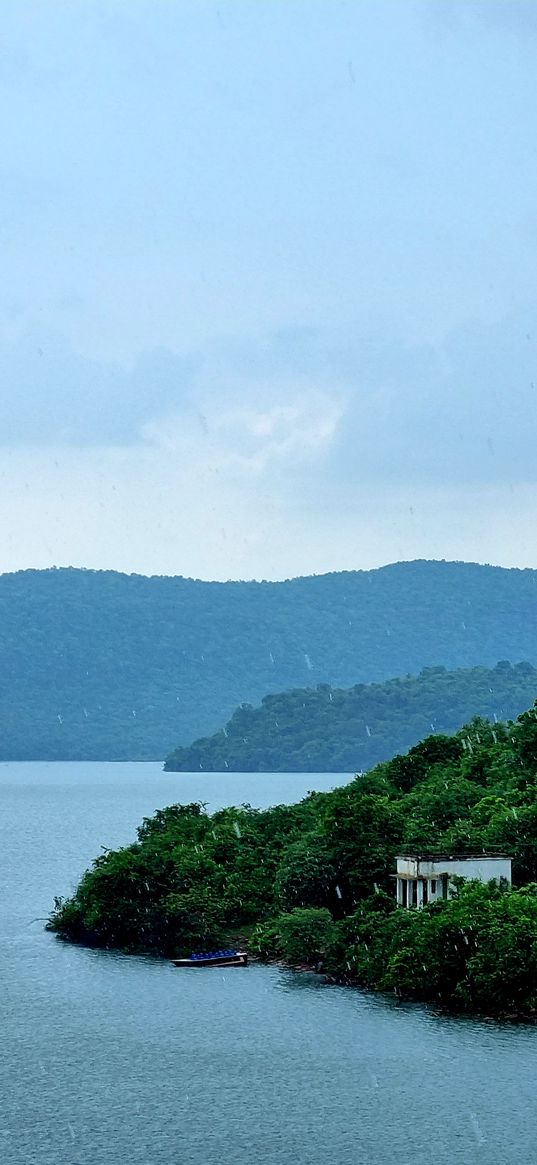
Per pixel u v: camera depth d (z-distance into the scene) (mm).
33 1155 131375
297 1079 152500
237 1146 133500
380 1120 139750
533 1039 164250
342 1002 184500
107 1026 176500
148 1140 135125
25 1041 169625
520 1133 136125
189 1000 188875
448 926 180125
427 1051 160750
